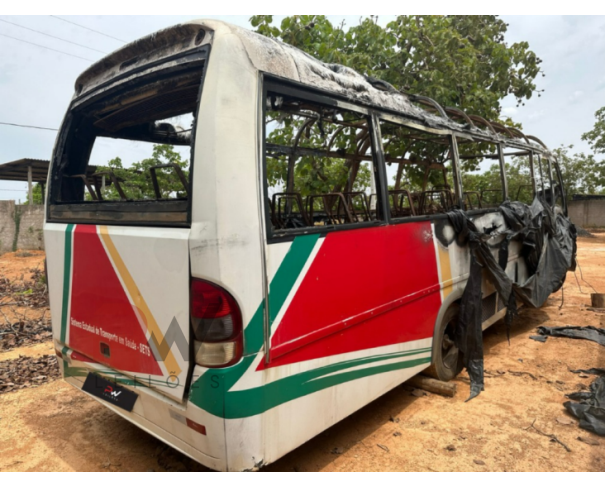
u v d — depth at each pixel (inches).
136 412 104.7
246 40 90.4
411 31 310.8
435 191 189.6
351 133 184.4
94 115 134.0
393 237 129.1
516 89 396.8
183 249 86.7
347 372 113.0
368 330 120.3
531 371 180.4
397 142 186.5
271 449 92.9
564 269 243.4
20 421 143.8
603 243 734.5
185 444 93.1
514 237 206.5
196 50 92.4
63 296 126.9
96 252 110.5
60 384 173.2
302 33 275.6
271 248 90.5
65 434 135.6
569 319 257.1
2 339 228.8
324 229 103.8
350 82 119.3
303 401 100.0
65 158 136.1
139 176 155.6
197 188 84.5
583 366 184.2
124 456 123.4
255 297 87.2
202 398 86.1
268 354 89.8
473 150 217.9
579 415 140.3
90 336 117.1
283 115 139.1
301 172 207.5
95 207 113.3
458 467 115.7
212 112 83.9
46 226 132.8
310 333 100.1
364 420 141.5
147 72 103.3
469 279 167.3
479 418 142.4
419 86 305.4
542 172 271.4
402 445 126.7
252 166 87.6
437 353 156.9
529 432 133.7
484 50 376.2
